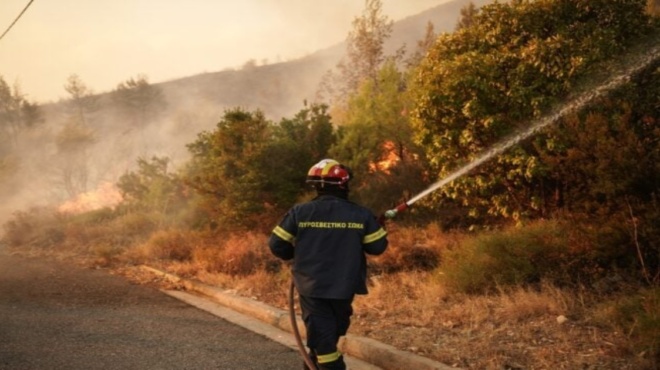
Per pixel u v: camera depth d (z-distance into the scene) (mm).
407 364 5043
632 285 5984
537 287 6609
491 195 8703
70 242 13594
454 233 9422
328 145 12492
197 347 5703
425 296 6836
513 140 7668
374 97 12953
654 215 6012
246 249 9453
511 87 7852
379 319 6289
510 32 8359
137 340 5871
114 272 9969
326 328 4094
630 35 7855
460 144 8570
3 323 6359
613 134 7023
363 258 4230
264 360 5363
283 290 7867
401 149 12273
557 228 7156
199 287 8406
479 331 5633
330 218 4168
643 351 4621
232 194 10984
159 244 11109
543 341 5199
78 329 6203
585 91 7414
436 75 8445
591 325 5430
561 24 8039
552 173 7883
